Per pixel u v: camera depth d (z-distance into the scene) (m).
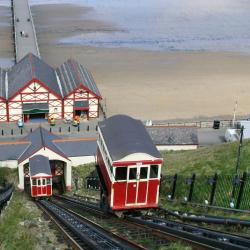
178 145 70.25
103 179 35.16
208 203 32.06
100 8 173.50
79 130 78.06
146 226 27.47
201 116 87.81
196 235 21.89
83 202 42.12
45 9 166.88
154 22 158.75
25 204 43.91
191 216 28.39
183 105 92.69
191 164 45.72
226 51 130.75
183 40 139.88
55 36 137.00
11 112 78.94
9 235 27.98
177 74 110.31
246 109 92.06
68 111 81.12
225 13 174.50
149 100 94.31
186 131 71.50
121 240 23.20
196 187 36.12
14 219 33.09
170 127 71.81
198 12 174.50
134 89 99.75
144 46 132.25
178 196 36.41
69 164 56.38
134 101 93.44
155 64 116.94
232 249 18.20
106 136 34.88
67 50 125.12
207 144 75.06
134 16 164.75
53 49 125.50
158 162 32.12
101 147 36.31
